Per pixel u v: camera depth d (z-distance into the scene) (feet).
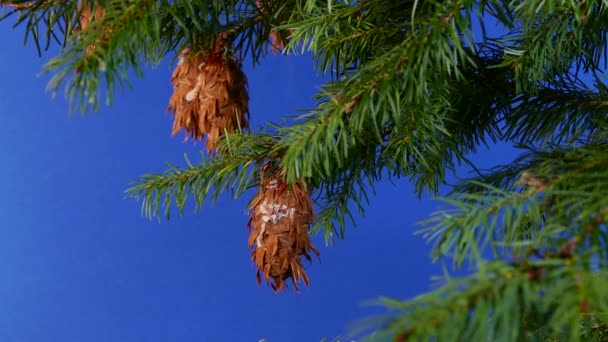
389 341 1.71
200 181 2.77
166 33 2.72
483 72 2.84
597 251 1.81
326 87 2.53
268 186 2.73
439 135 2.88
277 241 2.71
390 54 2.38
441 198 2.22
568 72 2.88
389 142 2.76
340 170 2.88
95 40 2.29
